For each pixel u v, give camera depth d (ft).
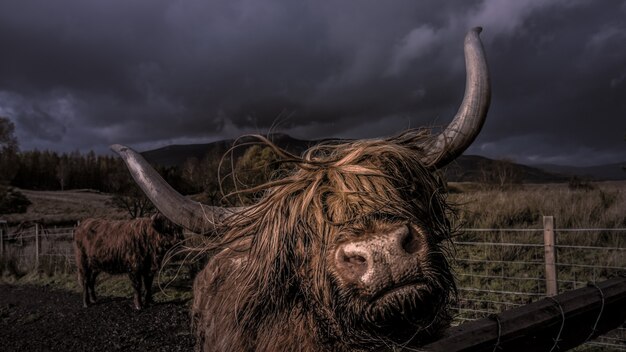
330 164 5.11
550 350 5.55
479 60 5.60
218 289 6.70
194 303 8.11
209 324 6.85
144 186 6.09
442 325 5.21
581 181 57.67
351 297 4.08
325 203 4.77
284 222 5.03
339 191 4.73
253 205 5.70
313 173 5.16
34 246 49.80
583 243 26.32
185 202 6.12
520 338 5.11
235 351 5.45
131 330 24.29
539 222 30.83
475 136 5.49
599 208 32.22
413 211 4.82
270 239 5.10
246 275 5.40
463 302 20.95
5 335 24.53
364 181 4.78
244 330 5.40
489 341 4.59
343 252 4.14
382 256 3.88
